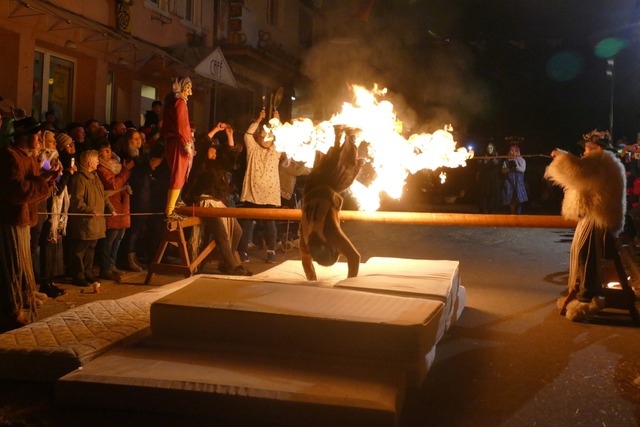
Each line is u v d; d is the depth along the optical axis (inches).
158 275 337.4
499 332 230.5
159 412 153.6
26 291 227.5
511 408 161.5
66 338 185.9
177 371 161.5
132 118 589.9
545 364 194.7
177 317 180.2
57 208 287.1
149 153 363.6
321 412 143.7
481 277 343.3
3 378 174.6
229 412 149.5
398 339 163.8
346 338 167.2
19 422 150.5
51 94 503.5
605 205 239.0
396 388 153.7
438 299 203.2
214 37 701.3
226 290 197.8
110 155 322.7
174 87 307.0
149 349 178.2
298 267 291.4
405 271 241.9
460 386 175.9
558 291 305.6
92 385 156.3
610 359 199.5
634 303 244.1
